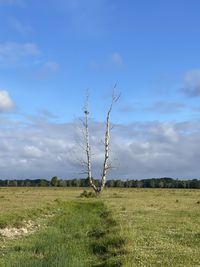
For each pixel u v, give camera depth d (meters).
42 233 30.95
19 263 20.84
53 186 179.50
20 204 49.12
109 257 21.06
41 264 20.39
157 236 26.02
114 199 68.44
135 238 24.95
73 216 43.56
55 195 78.31
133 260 19.31
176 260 19.41
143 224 31.89
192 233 27.42
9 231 31.94
